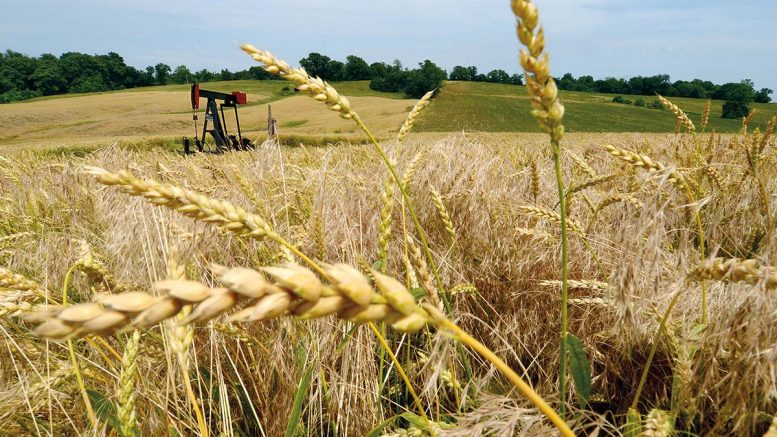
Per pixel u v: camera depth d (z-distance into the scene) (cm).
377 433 136
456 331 61
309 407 178
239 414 188
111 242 251
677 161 304
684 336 153
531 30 78
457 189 310
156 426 154
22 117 6894
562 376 127
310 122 6450
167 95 9000
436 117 7012
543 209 189
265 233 80
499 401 125
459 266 246
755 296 101
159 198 72
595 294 209
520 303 227
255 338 197
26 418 164
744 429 111
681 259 118
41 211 350
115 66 13238
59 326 40
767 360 98
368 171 425
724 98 11456
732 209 217
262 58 121
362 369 184
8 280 133
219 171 375
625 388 182
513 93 10662
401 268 252
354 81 13400
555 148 94
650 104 9962
